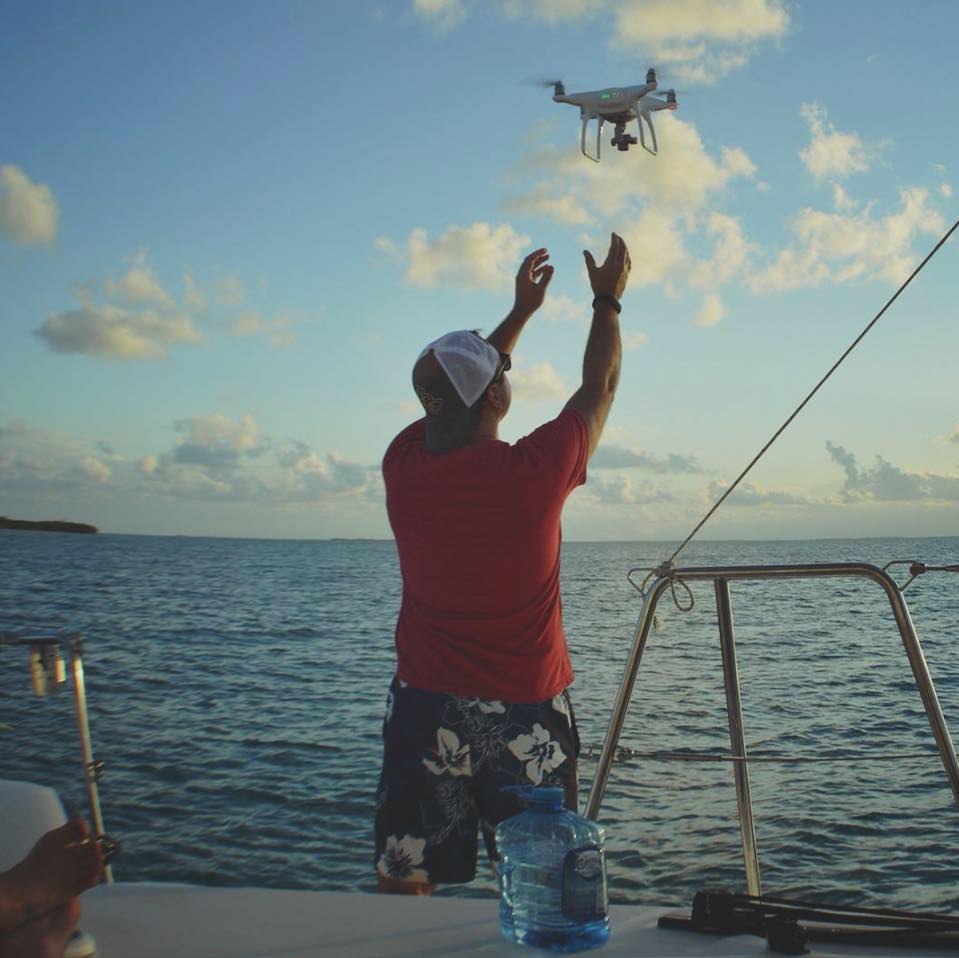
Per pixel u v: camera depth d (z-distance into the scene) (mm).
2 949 1530
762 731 12102
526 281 2844
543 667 2271
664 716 13219
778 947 1664
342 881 7000
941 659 18750
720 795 8836
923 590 42594
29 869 1539
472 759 2246
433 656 2279
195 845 7711
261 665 19516
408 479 2320
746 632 24641
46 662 2697
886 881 6703
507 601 2254
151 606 35750
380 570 87062
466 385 2283
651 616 2689
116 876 7043
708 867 7043
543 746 2240
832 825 7867
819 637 23312
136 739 11469
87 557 98250
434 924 1840
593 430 2361
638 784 9227
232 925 1847
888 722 12477
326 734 12172
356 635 26297
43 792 1760
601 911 1740
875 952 1659
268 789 9352
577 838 1814
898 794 8672
